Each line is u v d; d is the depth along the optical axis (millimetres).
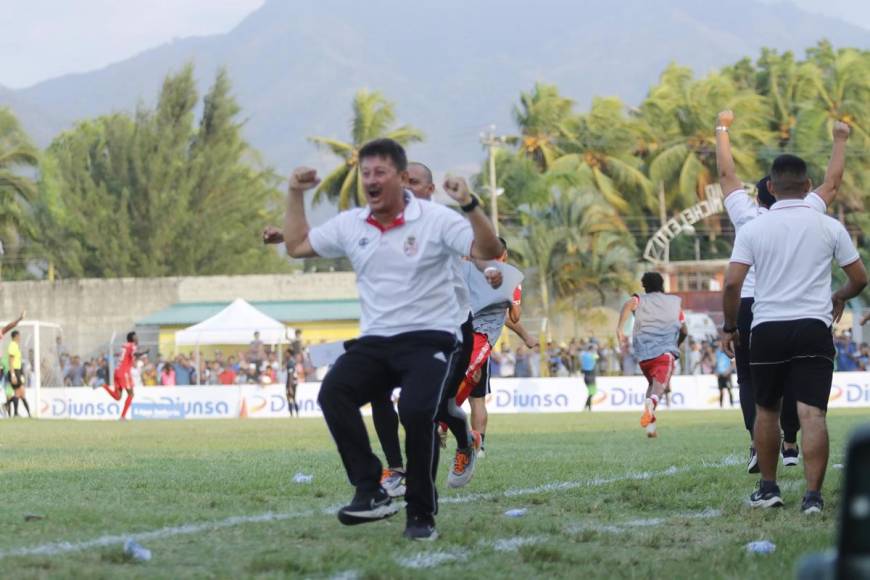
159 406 40531
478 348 12008
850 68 84250
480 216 7004
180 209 83188
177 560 6461
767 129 85562
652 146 85125
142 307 64562
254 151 91375
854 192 81500
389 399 9305
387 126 87062
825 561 2400
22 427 28375
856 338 54938
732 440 18359
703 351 46844
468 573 6113
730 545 7066
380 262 7355
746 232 8664
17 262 85062
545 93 87062
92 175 84438
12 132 82750
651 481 10570
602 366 49031
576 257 67938
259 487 10258
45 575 5859
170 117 84562
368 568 6133
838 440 17797
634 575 6062
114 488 10266
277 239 7883
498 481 10820
